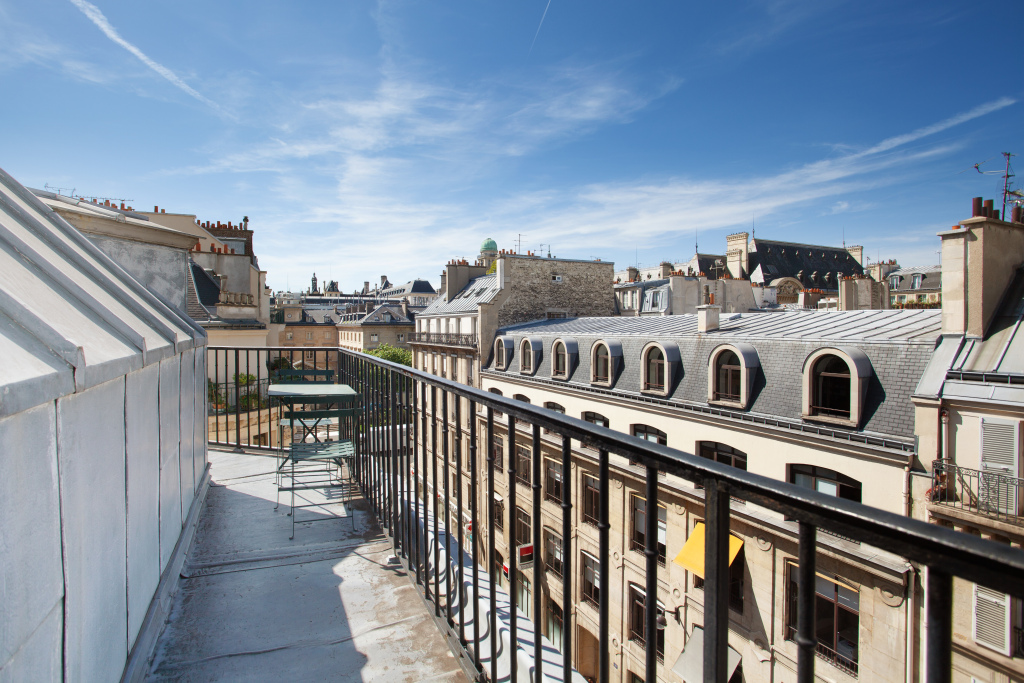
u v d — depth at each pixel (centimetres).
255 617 307
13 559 123
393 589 343
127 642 230
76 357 154
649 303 4588
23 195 341
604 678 151
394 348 5741
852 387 1095
